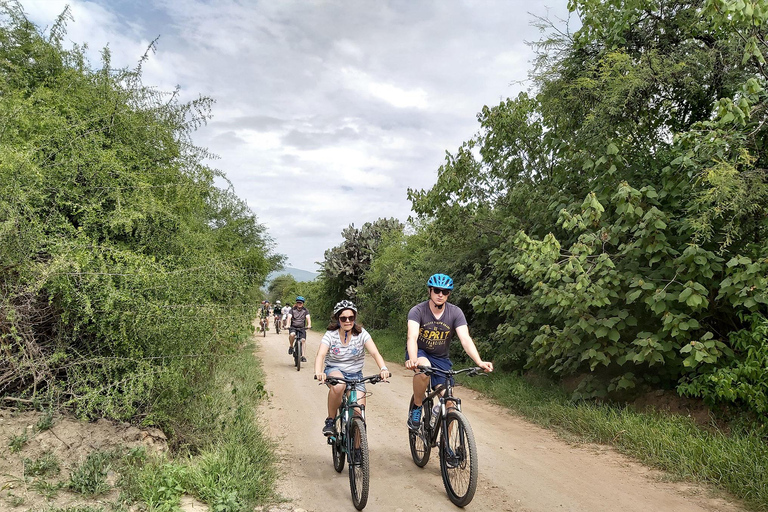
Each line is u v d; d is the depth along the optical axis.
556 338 8.14
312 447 6.34
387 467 5.62
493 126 11.77
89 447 4.60
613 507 4.51
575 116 8.84
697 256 6.34
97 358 4.82
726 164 5.87
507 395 9.16
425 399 5.45
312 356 16.34
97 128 6.04
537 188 10.68
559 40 9.37
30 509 3.71
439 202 12.16
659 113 8.15
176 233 6.54
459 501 4.50
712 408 6.66
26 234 4.48
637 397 7.79
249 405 7.80
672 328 6.66
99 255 4.79
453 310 5.35
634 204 6.91
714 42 7.82
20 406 4.71
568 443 6.57
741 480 4.82
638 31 8.47
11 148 4.69
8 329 4.57
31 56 6.85
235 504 4.14
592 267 7.52
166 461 4.82
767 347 5.46
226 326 5.87
